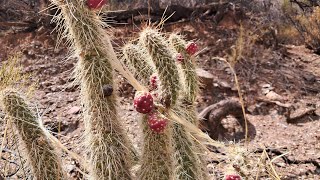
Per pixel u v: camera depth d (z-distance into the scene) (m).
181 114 0.48
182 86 0.54
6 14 1.74
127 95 1.19
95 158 0.44
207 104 1.23
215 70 1.45
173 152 0.50
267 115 1.22
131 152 0.49
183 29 1.66
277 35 2.01
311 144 1.04
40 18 1.60
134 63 0.50
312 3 2.45
